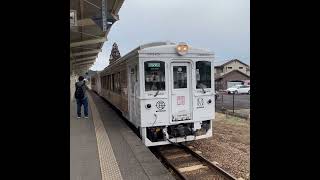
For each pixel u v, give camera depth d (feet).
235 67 226.17
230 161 26.73
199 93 29.50
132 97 32.22
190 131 29.35
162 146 32.71
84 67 185.16
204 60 29.60
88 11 50.03
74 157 23.08
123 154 23.89
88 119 43.96
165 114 28.48
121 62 38.63
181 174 22.40
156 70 28.09
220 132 41.34
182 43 28.55
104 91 70.95
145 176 18.62
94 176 18.69
